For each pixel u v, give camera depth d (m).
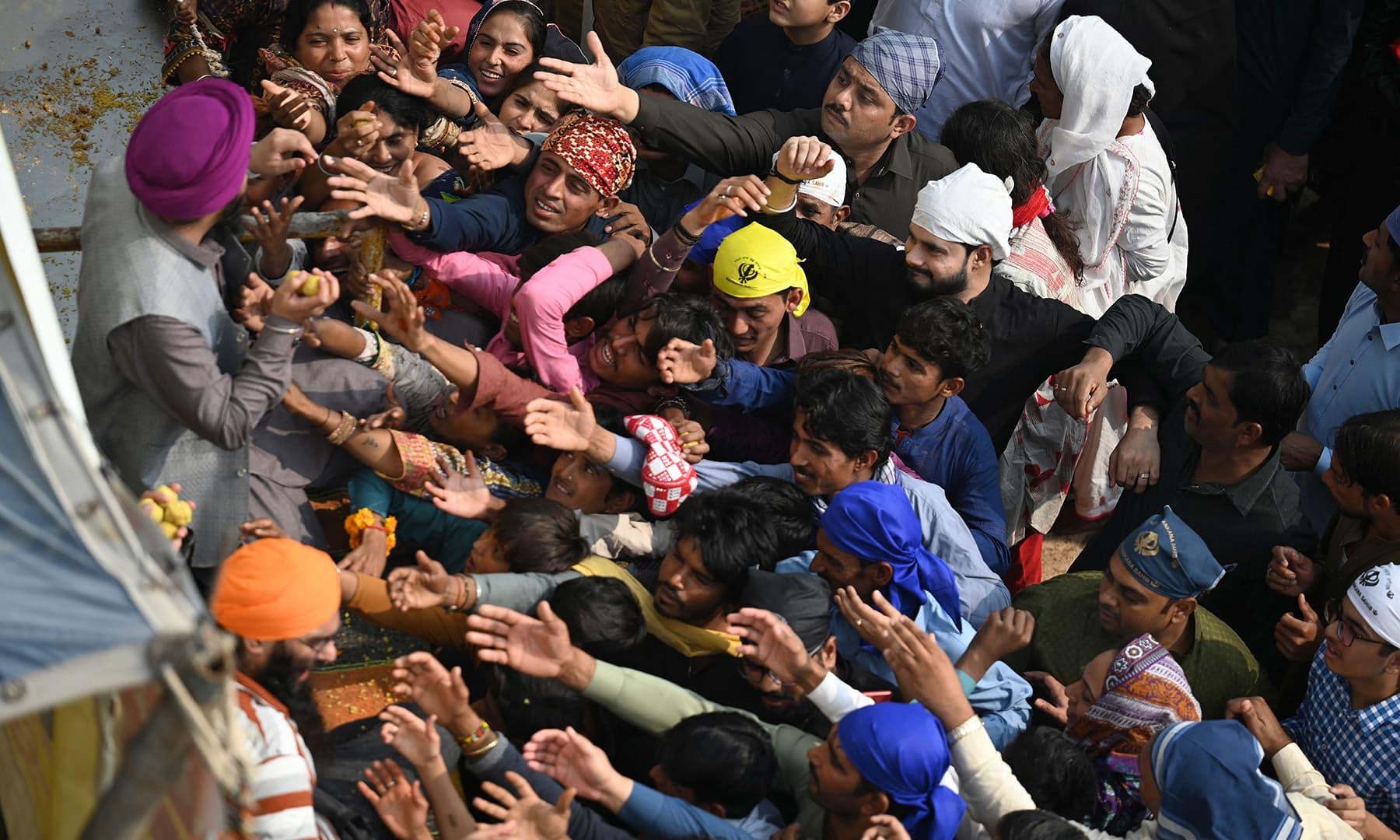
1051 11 13.52
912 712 6.95
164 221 6.95
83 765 4.05
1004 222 10.50
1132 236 12.66
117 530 3.71
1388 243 10.05
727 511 8.25
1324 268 16.69
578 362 9.87
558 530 8.20
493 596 7.77
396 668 6.79
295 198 8.48
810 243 10.76
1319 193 15.49
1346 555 9.21
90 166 12.43
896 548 8.22
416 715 7.11
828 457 8.99
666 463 8.81
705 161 11.40
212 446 7.67
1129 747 7.96
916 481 9.70
